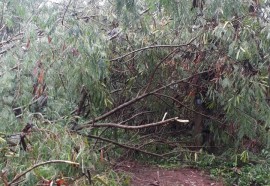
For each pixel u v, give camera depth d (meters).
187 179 5.85
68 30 4.20
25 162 3.71
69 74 4.52
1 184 3.37
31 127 3.97
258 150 6.84
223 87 5.90
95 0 5.52
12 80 4.23
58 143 3.87
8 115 4.00
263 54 5.82
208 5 5.05
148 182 5.48
